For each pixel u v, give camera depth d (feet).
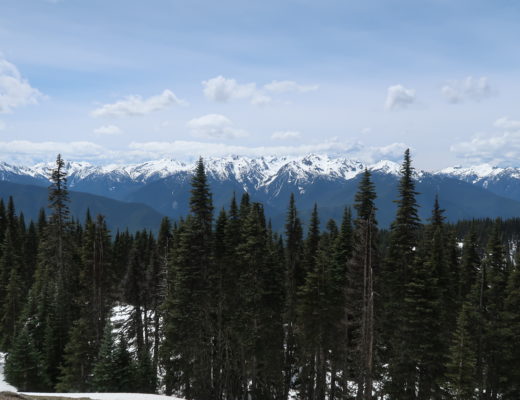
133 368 104.53
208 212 105.70
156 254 158.61
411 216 92.94
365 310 84.33
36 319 128.98
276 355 111.96
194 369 106.01
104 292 136.26
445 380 85.51
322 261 104.47
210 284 109.29
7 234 197.47
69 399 70.38
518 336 95.50
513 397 97.86
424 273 87.35
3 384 111.75
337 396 104.88
